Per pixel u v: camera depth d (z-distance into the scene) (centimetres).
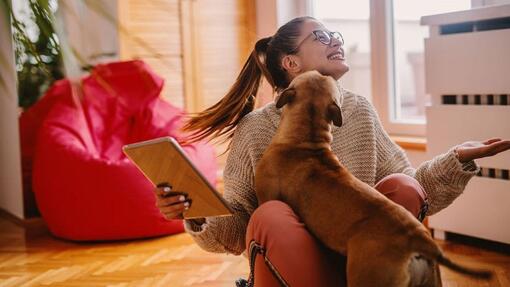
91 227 354
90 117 412
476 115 307
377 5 414
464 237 334
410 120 407
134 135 419
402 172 194
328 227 152
